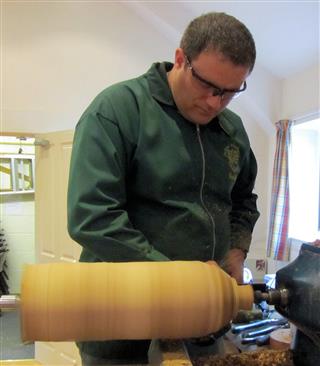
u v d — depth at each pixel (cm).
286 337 126
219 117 106
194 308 66
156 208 96
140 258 79
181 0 298
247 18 274
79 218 81
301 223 329
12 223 422
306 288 69
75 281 64
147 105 95
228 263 109
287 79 328
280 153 318
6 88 321
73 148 90
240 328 146
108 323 64
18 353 304
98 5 331
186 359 72
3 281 412
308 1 235
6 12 321
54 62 327
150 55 337
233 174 109
